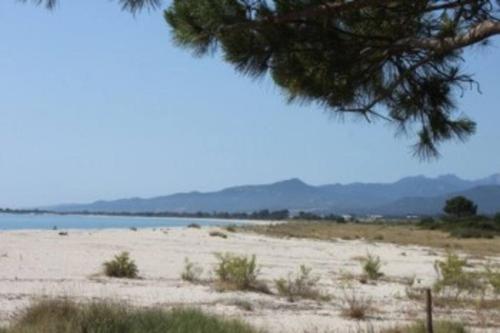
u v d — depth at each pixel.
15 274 22.17
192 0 5.84
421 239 72.69
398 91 6.52
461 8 5.93
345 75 6.30
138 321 10.55
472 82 6.40
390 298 20.25
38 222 138.50
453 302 19.17
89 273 23.64
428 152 6.67
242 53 6.05
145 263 28.98
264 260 34.16
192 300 17.70
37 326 10.04
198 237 58.31
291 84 6.39
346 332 13.50
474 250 54.69
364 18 6.19
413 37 6.08
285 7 5.85
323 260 36.69
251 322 13.95
